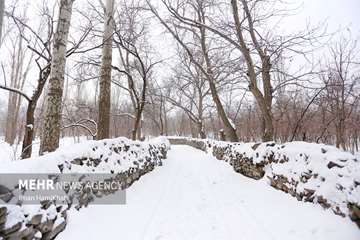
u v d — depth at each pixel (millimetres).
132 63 10625
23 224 2027
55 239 2535
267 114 7238
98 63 8094
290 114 10836
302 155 4074
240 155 6961
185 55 12562
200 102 20203
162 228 3201
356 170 3027
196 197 4699
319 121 10578
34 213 2184
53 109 4414
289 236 2834
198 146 18688
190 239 2895
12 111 13789
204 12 9281
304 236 2771
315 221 3000
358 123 10531
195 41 10891
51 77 4484
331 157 3484
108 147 4594
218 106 10391
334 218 2928
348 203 2842
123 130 20469
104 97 6797
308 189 3551
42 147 4332
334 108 9219
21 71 14086
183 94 20922
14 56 13867
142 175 6375
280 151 4852
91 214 3264
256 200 4289
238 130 17812
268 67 7531
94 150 4012
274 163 4980
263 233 2998
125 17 8289
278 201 3994
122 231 3033
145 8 8383
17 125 13852
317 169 3545
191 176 6918
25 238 2059
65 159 3059
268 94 7625
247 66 7414
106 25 7000
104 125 6719
